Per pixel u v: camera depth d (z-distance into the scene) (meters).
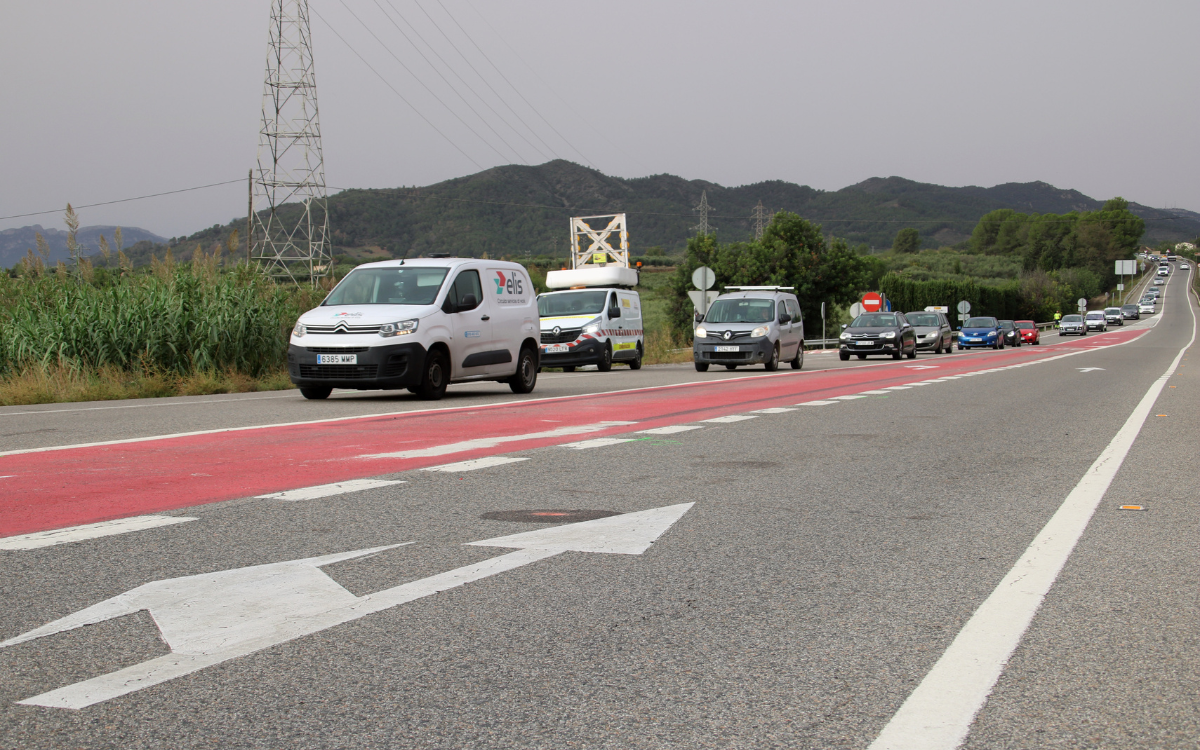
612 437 9.45
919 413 12.57
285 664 3.12
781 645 3.37
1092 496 6.48
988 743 2.59
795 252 72.19
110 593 3.87
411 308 14.11
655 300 94.69
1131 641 3.43
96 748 2.49
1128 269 173.50
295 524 5.24
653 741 2.59
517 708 2.80
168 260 18.67
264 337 18.02
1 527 5.09
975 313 103.75
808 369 26.72
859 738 2.61
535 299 17.02
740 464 7.77
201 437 9.23
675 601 3.89
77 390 14.84
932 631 3.54
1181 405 14.20
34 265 18.39
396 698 2.86
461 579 4.16
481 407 12.95
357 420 11.02
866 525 5.46
